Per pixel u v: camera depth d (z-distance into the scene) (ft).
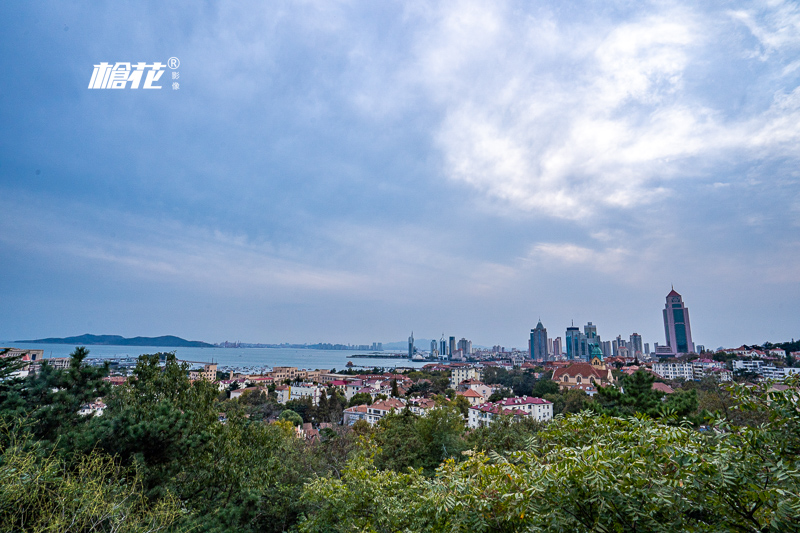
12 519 16.42
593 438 19.70
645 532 15.62
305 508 53.78
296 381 408.87
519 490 17.72
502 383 485.15
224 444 40.04
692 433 17.97
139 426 28.68
